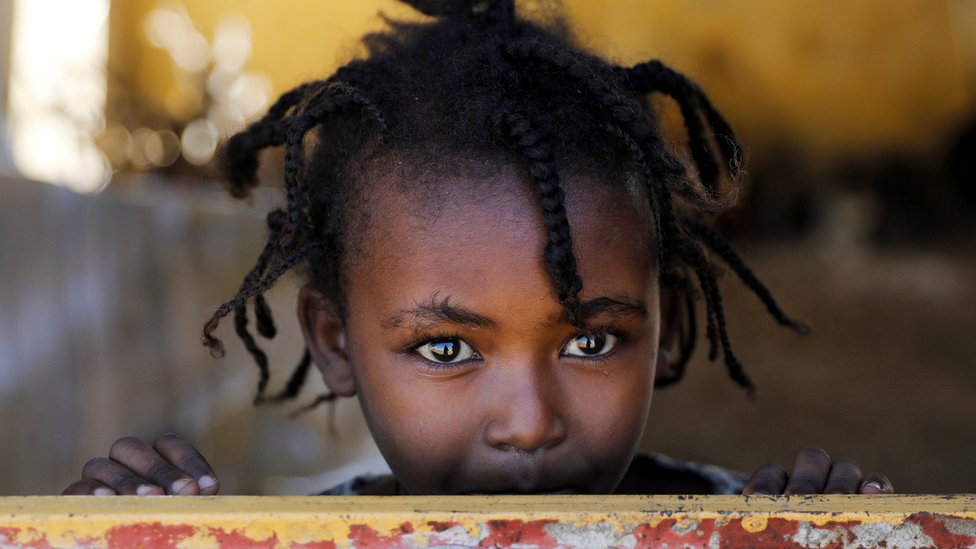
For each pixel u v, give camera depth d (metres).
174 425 3.77
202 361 4.05
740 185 1.78
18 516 0.95
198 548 0.96
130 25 7.77
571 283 1.54
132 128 6.21
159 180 5.86
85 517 0.96
